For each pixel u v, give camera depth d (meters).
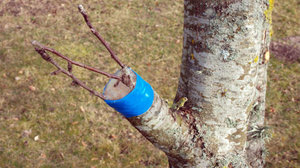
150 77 5.99
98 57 6.36
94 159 4.54
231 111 1.75
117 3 7.97
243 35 1.53
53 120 5.07
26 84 5.64
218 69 1.63
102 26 7.17
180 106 1.81
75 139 4.81
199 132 1.77
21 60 6.11
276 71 6.27
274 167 4.45
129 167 4.45
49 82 5.71
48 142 4.76
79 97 5.47
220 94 1.71
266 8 2.19
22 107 5.25
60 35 6.82
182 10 7.93
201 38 1.61
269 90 5.83
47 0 7.82
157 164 4.50
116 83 1.34
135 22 7.38
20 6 7.56
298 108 5.47
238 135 1.85
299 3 8.45
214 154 1.83
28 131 4.89
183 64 1.82
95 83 5.77
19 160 4.49
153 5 8.01
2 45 6.40
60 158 4.55
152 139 1.64
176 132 1.67
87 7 7.71
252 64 1.65
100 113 5.23
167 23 7.44
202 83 1.71
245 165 1.92
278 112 5.39
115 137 4.85
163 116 1.56
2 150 4.59
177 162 1.88
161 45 6.78
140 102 1.38
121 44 6.71
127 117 1.48
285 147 4.75
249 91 1.73
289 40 7.10
